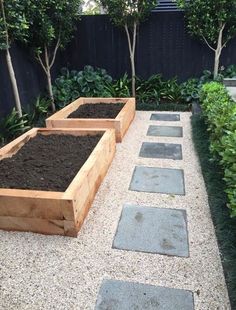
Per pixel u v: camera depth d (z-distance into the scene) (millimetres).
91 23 6379
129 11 5684
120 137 4145
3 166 2848
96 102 5398
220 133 3047
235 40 6062
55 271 1952
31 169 2785
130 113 4984
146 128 4836
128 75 6734
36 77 5660
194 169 3334
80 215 2309
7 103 4668
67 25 5508
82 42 6574
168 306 1681
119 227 2357
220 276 1875
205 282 1836
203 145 3736
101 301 1727
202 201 2697
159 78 6383
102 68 6746
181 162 3523
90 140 3465
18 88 5039
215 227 2271
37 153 3152
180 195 2801
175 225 2361
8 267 1992
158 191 2879
